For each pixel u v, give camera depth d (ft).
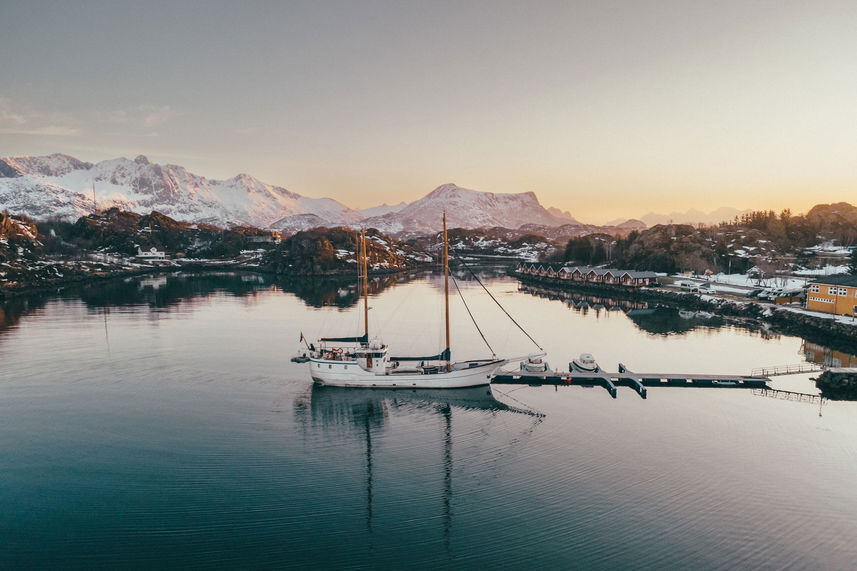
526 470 143.64
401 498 129.18
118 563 104.01
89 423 181.57
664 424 178.19
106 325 379.76
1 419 185.16
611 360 276.62
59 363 264.72
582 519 118.52
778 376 237.66
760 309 413.80
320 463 149.18
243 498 129.59
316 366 222.69
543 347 310.04
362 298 563.07
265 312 452.35
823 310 375.66
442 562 103.91
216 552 107.55
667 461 148.36
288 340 326.65
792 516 119.14
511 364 265.75
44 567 102.89
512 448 158.81
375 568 102.42
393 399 206.90
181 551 107.86
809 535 111.65
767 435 167.94
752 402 201.05
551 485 135.03
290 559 105.19
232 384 228.02
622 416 186.60
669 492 130.21
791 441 162.91
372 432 172.96
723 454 153.38
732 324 392.06
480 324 392.06
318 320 409.08
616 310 472.03
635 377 227.40
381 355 219.00
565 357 284.00
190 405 200.23
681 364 268.00
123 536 113.09
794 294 449.48
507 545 109.29
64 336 336.70
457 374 215.92
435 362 237.04
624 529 114.21
